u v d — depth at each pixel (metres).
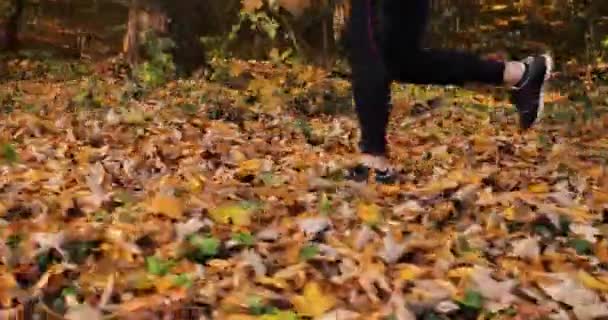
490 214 3.57
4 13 15.60
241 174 4.43
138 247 3.08
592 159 5.49
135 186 4.14
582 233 3.49
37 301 2.60
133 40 9.88
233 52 13.51
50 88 8.75
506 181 4.38
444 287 2.78
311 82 9.98
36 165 4.64
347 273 2.88
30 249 2.99
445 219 3.65
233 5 10.30
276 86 9.06
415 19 3.70
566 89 10.86
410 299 2.66
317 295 2.65
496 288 2.76
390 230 3.34
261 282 2.80
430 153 5.33
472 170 4.68
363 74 3.87
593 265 3.15
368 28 3.78
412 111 8.12
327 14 12.46
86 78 9.67
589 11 15.63
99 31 17.92
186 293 2.67
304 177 4.29
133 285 2.74
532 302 2.74
